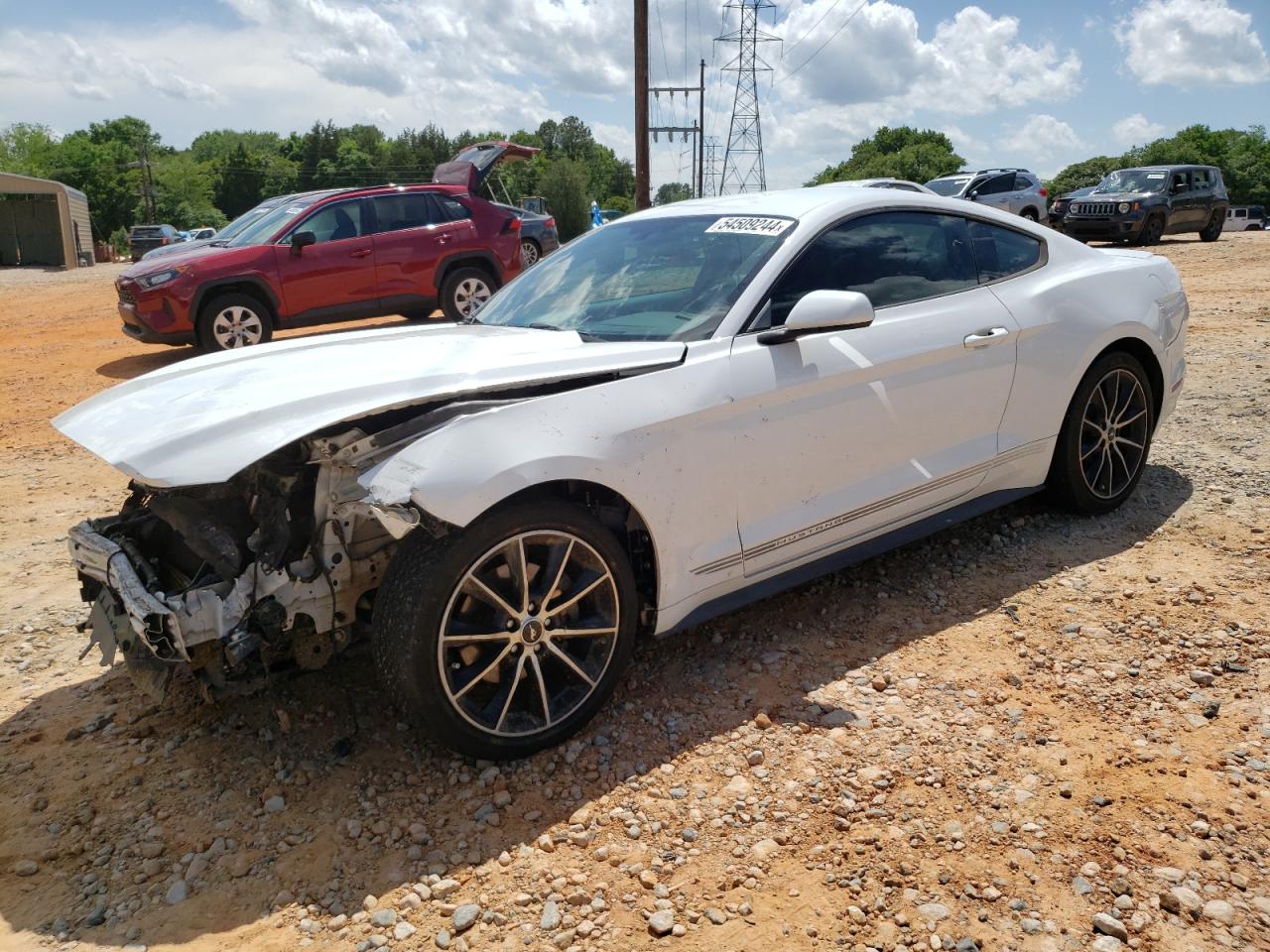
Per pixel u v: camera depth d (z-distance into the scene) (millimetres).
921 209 4000
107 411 3080
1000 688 3188
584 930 2246
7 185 36219
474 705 2832
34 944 2287
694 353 3219
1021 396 4070
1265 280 12961
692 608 3256
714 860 2467
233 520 3045
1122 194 21594
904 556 4262
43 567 4766
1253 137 90750
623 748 2967
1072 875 2348
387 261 11320
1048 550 4234
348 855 2555
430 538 2709
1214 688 3111
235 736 3152
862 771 2789
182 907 2393
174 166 100188
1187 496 4750
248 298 10641
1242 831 2463
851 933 2205
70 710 3396
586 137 157250
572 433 2854
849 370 3451
